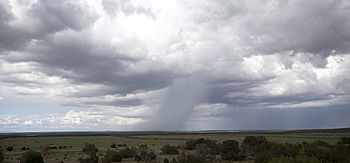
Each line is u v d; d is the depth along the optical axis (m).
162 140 141.50
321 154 47.41
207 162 57.16
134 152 72.94
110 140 146.00
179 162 53.31
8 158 70.00
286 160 38.38
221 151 64.88
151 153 67.75
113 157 65.69
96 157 64.50
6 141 140.62
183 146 92.12
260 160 51.09
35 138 174.12
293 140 113.88
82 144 119.69
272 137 142.12
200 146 71.31
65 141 140.25
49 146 106.88
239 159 62.44
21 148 100.44
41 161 59.19
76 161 64.44
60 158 70.31
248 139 84.69
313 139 120.38
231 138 144.38
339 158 46.69
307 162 37.69
